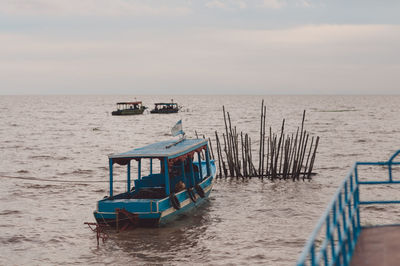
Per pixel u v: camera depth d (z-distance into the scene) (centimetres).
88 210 2412
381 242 770
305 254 479
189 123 10462
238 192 2745
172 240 1814
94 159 4659
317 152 4816
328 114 13975
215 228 1983
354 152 4844
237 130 8194
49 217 2259
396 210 2164
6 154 5078
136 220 1889
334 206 671
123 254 1681
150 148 2181
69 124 10506
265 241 1795
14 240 1880
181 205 2055
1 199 2691
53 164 4300
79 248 1769
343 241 675
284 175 3088
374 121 10469
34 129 8962
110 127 9519
